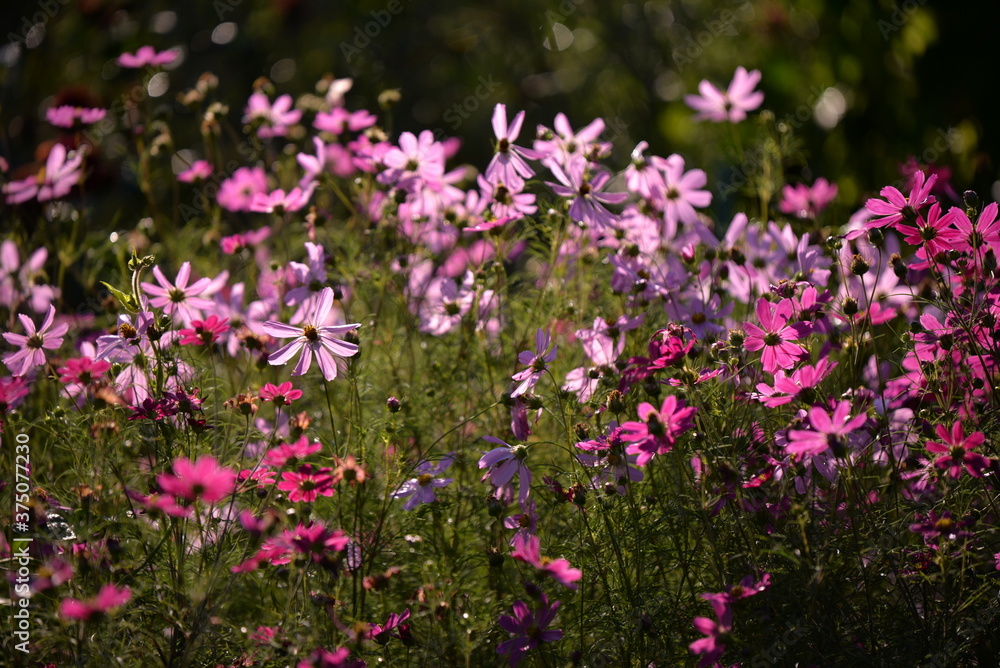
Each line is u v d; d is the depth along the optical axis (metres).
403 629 2.22
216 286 2.39
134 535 2.27
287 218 2.76
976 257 2.27
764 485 2.25
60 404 2.41
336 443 2.33
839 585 2.24
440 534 2.37
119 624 2.18
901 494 2.30
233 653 2.24
